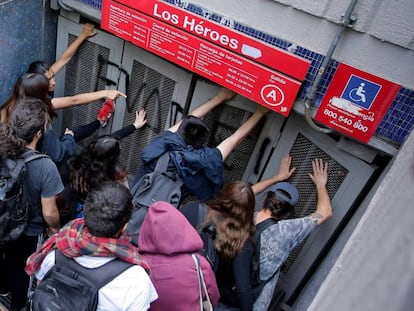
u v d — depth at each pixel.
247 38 1.92
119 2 2.32
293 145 2.30
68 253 1.26
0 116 2.14
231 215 1.65
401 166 1.07
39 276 1.40
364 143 1.87
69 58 2.90
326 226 2.22
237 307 1.88
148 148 2.05
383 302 0.35
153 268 1.36
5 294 2.32
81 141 3.38
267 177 2.50
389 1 1.58
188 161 1.88
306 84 1.92
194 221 1.83
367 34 1.69
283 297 2.61
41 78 2.00
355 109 1.81
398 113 1.72
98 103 3.18
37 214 1.90
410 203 0.48
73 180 1.96
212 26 2.01
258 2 1.92
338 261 0.99
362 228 0.97
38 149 2.00
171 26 2.17
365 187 1.98
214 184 2.01
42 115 1.73
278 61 1.88
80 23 2.90
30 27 2.82
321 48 1.82
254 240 1.79
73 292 1.21
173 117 2.75
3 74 2.79
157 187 1.93
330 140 2.06
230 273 1.76
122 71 2.89
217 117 2.57
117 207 1.24
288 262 2.54
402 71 1.65
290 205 1.86
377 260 0.45
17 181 1.66
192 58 2.16
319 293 0.92
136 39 2.35
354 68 1.75
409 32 1.58
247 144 2.53
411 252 0.35
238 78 2.04
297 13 1.83
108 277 1.24
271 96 1.96
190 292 1.35
